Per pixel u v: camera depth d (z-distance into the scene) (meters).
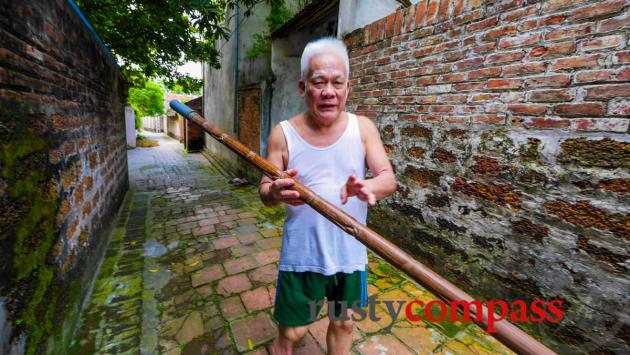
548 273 1.71
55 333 1.56
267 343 1.79
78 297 1.97
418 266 0.75
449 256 2.29
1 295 1.11
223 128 8.41
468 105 2.06
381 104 2.81
